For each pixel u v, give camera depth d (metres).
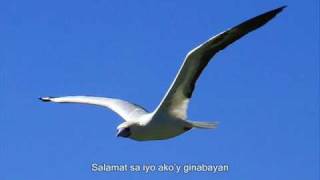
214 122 14.73
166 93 14.27
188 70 14.02
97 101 16.42
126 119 15.52
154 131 14.61
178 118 14.61
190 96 14.35
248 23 13.77
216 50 13.85
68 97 16.86
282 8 13.86
